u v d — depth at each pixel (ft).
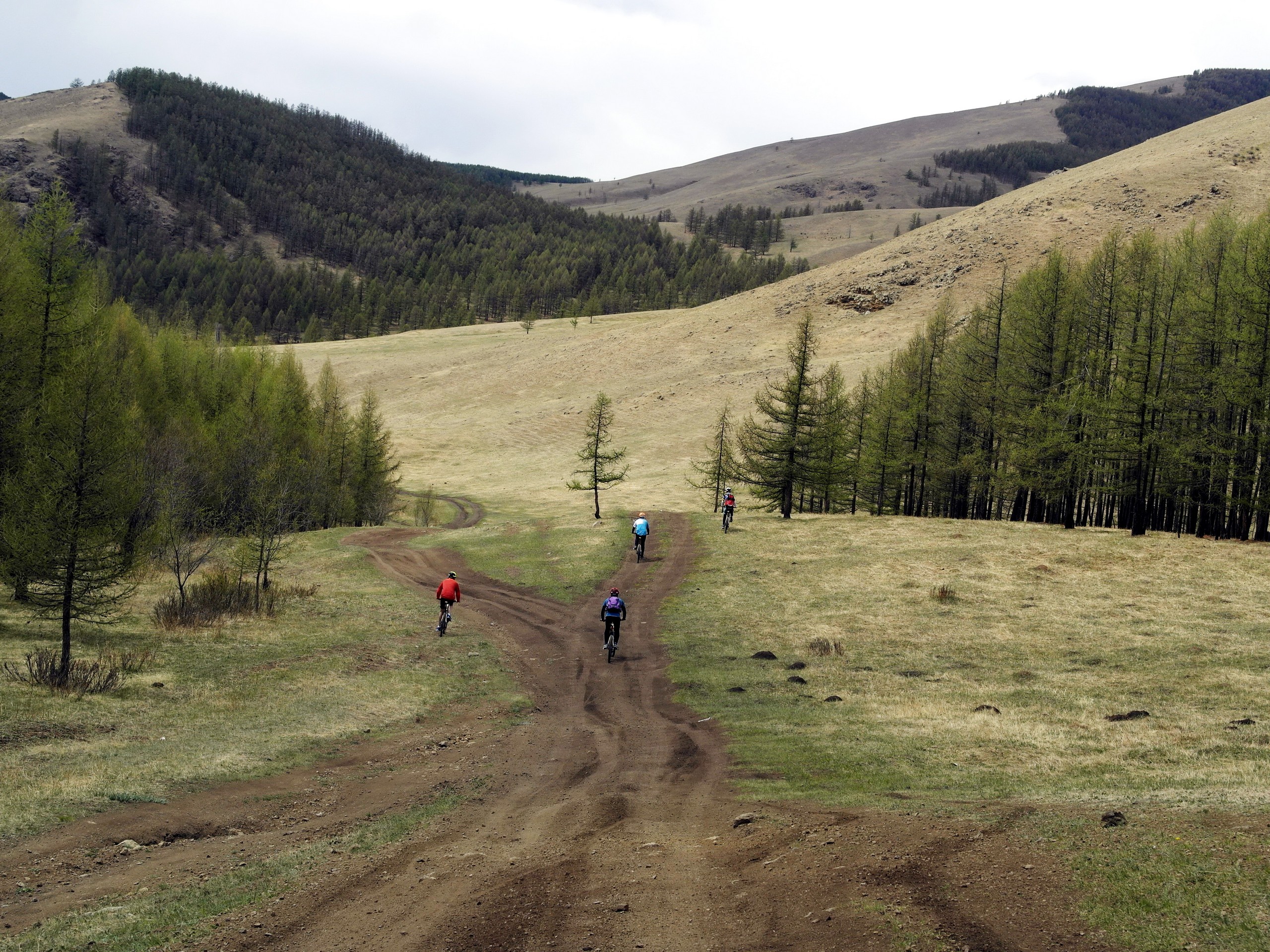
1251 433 123.24
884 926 24.16
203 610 95.14
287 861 34.68
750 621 94.94
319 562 139.13
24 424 93.81
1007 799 38.55
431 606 108.88
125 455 76.07
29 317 106.73
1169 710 58.85
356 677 74.43
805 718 61.98
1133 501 150.82
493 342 518.37
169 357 175.52
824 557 120.57
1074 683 68.03
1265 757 45.44
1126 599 93.71
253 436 155.74
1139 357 128.06
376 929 27.22
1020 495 165.99
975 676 71.92
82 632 84.43
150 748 51.11
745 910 27.02
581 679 78.02
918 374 182.70
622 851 34.32
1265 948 21.20
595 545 139.03
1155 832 30.09
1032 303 154.30
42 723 53.62
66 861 34.40
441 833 38.70
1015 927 23.50
